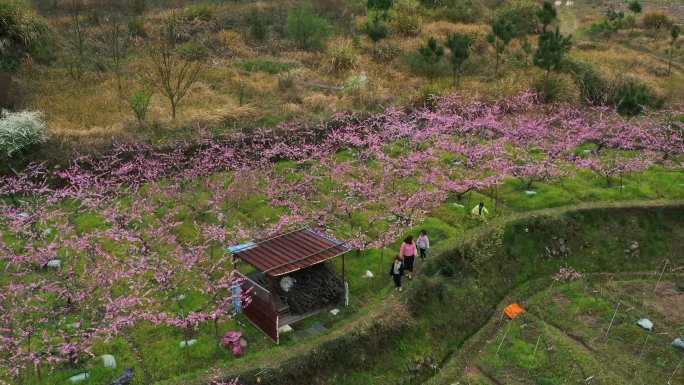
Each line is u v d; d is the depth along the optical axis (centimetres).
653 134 2797
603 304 1833
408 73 3547
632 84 3166
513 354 1611
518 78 3450
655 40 4475
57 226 1867
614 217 2169
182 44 3572
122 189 2202
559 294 1895
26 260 1677
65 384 1307
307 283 1598
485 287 1862
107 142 2383
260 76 3306
